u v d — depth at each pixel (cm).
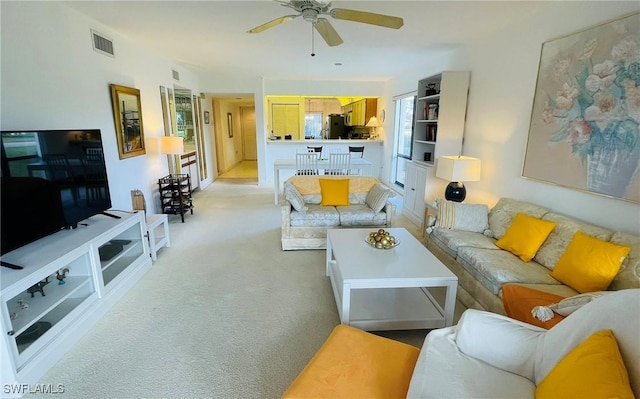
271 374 184
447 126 414
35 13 253
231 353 201
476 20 322
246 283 289
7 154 192
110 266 277
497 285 218
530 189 305
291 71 648
